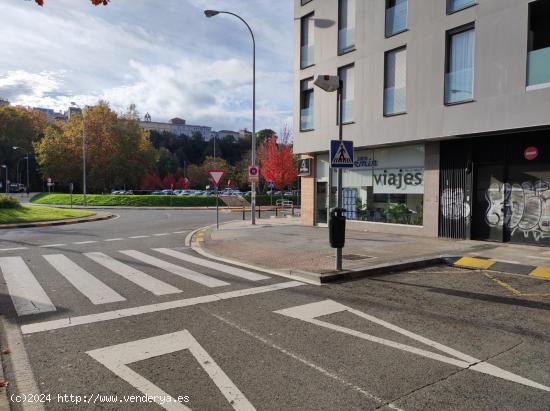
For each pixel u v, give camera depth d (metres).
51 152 61.59
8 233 17.11
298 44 19.44
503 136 12.47
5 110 86.94
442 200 14.02
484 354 4.49
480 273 8.84
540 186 11.71
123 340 4.89
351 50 16.44
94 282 7.92
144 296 6.89
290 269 8.87
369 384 3.80
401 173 15.51
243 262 10.19
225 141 122.19
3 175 93.25
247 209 38.53
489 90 11.73
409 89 14.09
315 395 3.61
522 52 10.98
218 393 3.64
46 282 7.90
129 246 13.19
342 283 7.98
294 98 19.81
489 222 12.95
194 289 7.40
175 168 96.56
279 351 4.57
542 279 8.18
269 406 3.43
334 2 17.27
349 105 16.86
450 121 12.80
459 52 12.78
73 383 3.84
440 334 5.10
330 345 4.74
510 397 3.57
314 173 19.80
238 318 5.73
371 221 16.77
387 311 6.07
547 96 10.51
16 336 5.04
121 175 64.25
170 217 27.94
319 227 18.94
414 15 13.91
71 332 5.16
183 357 4.41
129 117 68.69
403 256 10.25
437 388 3.73
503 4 11.37
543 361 4.32
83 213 27.31
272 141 47.84
